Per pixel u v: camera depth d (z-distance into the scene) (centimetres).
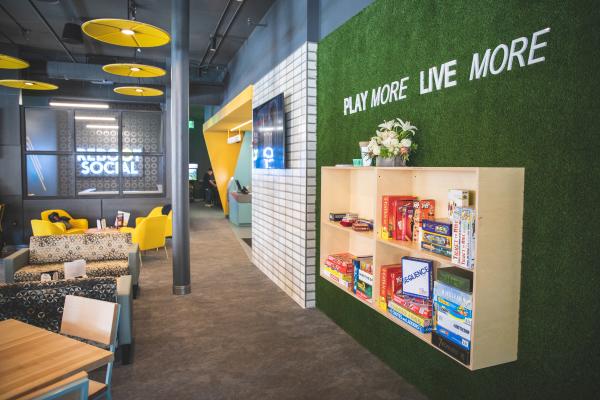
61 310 324
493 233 216
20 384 171
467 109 262
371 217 373
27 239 904
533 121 217
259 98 673
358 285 342
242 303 512
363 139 384
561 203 204
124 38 462
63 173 1188
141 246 705
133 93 844
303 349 384
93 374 335
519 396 229
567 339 203
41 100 1259
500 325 222
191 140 2119
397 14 331
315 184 486
